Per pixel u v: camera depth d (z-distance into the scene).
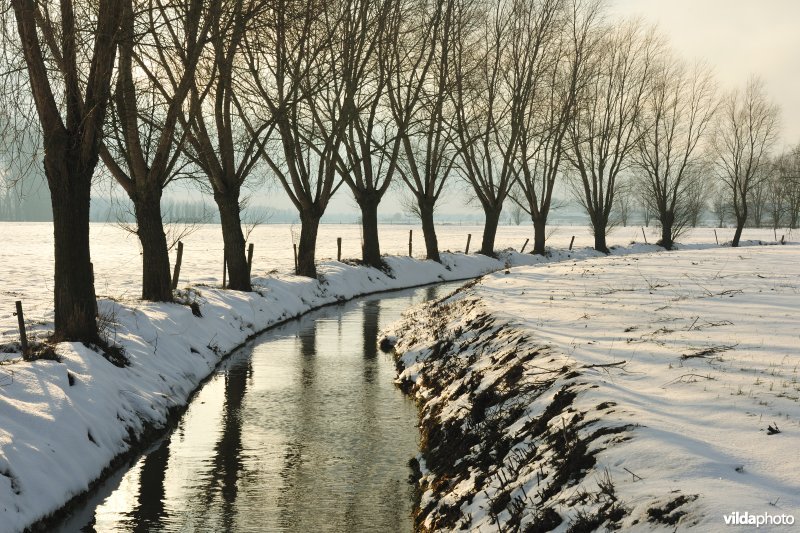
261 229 146.62
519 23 40.00
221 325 18.25
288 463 9.42
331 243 77.81
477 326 14.10
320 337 19.86
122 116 14.74
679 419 6.41
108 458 9.06
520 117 42.72
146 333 13.80
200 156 21.91
